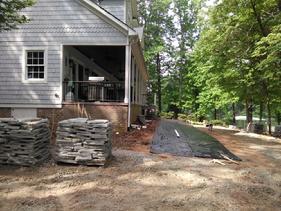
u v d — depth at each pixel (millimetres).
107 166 7434
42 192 5609
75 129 7457
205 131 18672
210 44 18891
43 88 14008
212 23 18828
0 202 5117
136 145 10570
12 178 6391
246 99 20875
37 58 14195
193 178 6633
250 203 5418
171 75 42594
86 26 13875
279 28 13594
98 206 4992
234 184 6379
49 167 7289
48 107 13945
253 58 17344
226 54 18406
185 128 18391
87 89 14773
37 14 14031
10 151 7258
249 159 9273
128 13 18031
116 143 10797
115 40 13758
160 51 39938
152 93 43219
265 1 15977
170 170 7168
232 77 19344
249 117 22188
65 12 13969
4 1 10727
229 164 8211
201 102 32750
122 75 23109
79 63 17422
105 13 13609
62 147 7477
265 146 12562
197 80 31766
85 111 13609
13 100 14109
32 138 7234
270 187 6363
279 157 9914
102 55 18812
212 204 5238
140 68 22719
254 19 17125
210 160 8562
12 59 14133
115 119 13406
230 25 17703
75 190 5734
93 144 7375
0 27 11352
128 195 5520
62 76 14000
